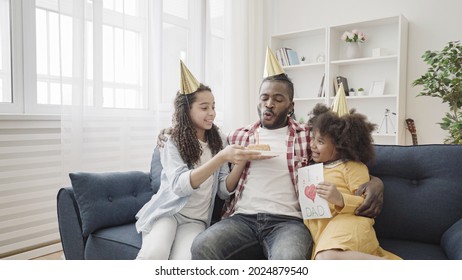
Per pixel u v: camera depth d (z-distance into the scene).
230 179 1.50
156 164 1.83
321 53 3.82
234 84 3.69
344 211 1.22
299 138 1.47
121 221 1.64
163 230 1.36
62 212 1.62
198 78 3.21
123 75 2.60
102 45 2.47
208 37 3.31
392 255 1.19
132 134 2.69
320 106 1.48
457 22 3.13
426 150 1.44
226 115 3.66
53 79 2.36
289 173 1.42
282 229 1.27
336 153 1.36
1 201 2.13
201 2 3.22
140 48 2.72
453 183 1.35
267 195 1.38
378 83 3.46
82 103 2.31
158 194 1.50
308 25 3.96
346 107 1.52
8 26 2.23
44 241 2.34
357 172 1.31
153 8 2.76
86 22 2.37
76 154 2.29
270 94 1.47
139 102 2.72
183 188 1.34
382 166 1.47
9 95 2.25
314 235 1.27
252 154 1.32
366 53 3.57
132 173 1.78
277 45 4.05
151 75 2.79
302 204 1.31
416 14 3.31
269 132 1.52
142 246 1.32
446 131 3.20
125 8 2.62
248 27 3.84
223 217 1.49
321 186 1.23
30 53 2.29
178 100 1.54
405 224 1.38
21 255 2.20
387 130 3.44
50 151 2.36
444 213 1.33
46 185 2.34
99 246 1.51
